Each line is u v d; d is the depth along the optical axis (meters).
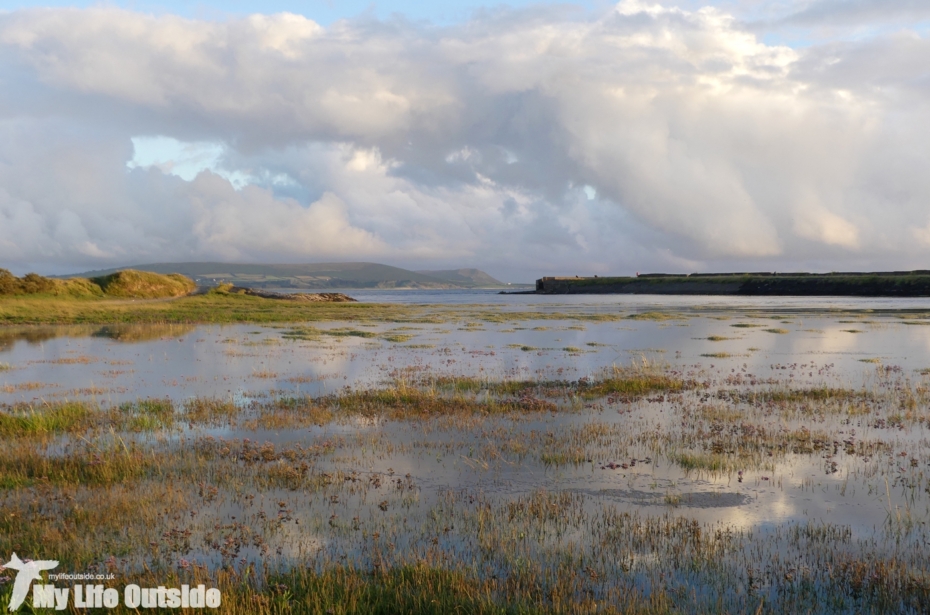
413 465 12.30
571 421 16.20
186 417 16.75
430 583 7.09
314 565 7.90
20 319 53.47
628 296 168.62
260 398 19.80
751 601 7.11
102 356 31.06
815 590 7.34
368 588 6.97
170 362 28.83
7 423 15.03
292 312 69.69
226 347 35.41
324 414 16.75
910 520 9.45
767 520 9.51
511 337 42.50
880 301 110.25
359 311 74.62
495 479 11.44
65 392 21.06
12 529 8.95
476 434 14.73
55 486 10.91
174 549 8.41
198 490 10.76
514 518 9.48
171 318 56.81
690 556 8.19
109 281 80.56
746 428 15.02
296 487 10.93
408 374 24.95
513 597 7.08
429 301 134.00
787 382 22.69
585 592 7.26
